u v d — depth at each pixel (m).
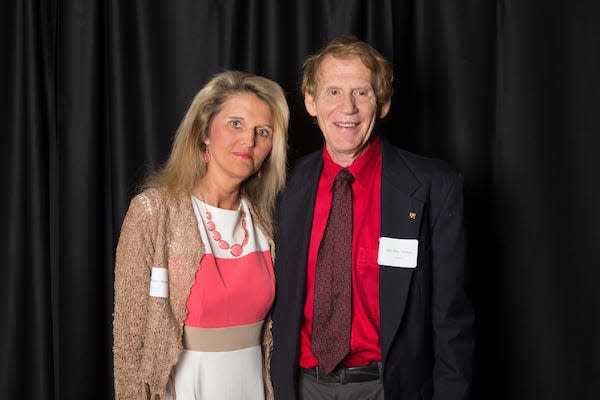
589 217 2.55
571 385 2.59
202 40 2.51
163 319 1.77
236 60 2.50
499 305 2.61
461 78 2.56
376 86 1.93
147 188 1.96
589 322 2.57
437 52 2.57
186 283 1.80
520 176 2.57
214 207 1.92
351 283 1.89
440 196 1.88
